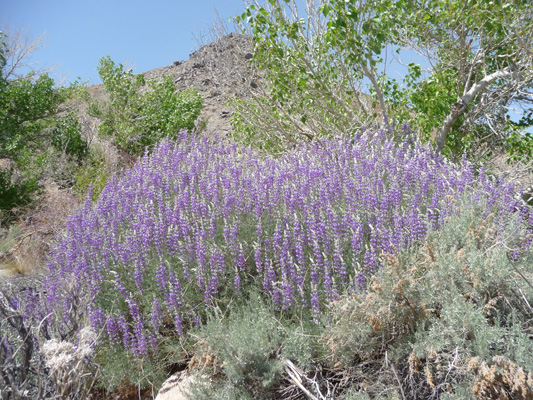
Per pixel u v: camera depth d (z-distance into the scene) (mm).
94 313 4148
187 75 21531
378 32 7652
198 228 4762
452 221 4125
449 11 8266
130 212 5684
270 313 4023
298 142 8672
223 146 7902
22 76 16328
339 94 9016
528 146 8742
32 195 13070
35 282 5605
